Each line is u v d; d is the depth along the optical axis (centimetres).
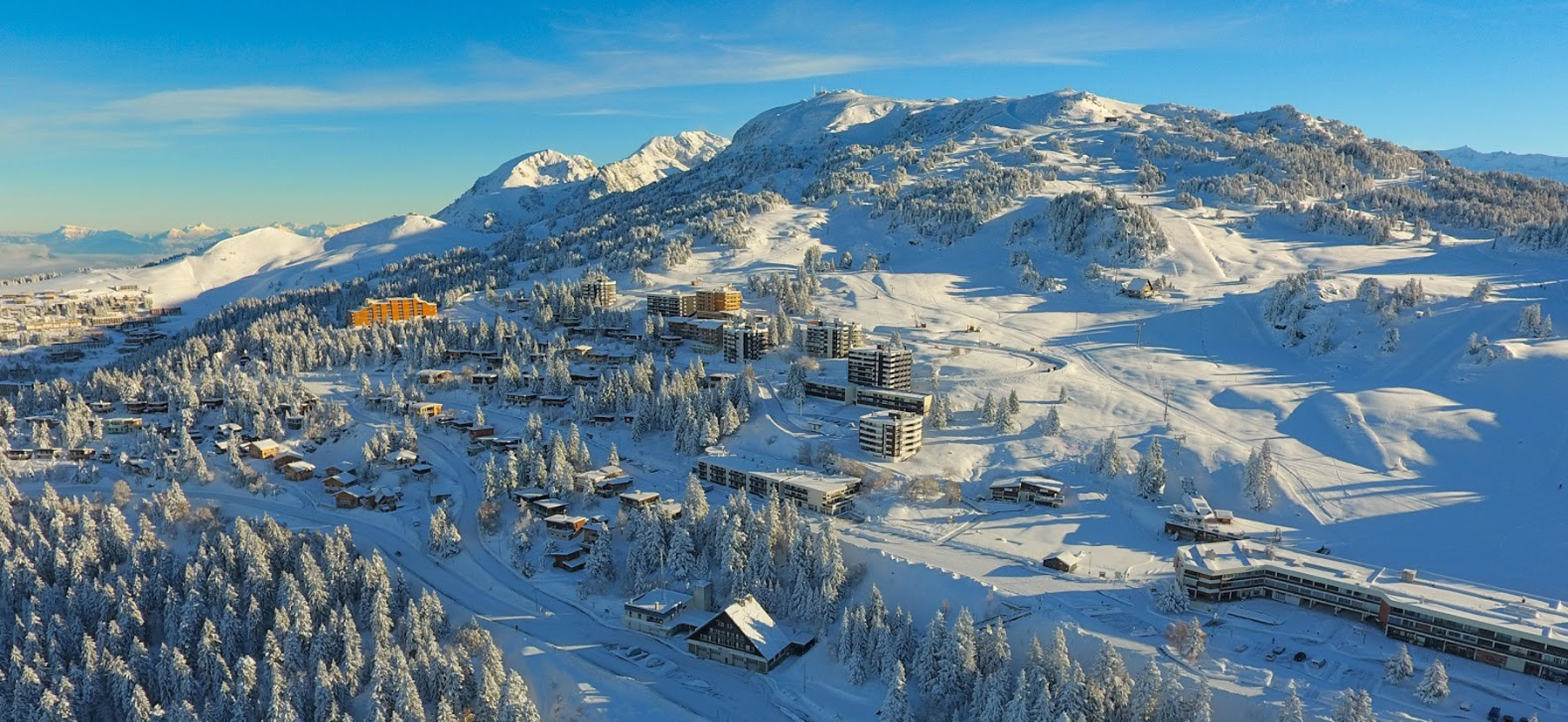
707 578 14475
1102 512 16362
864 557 14312
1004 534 15425
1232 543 13938
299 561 14212
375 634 12900
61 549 14625
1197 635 10994
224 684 11631
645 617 13550
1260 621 12200
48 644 12675
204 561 14325
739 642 12575
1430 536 14762
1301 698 10119
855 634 12125
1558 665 10619
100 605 13475
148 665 12400
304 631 12719
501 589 14925
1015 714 9881
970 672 11062
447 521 16312
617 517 16400
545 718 11494
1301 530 15512
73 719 11456
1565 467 16688
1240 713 10012
